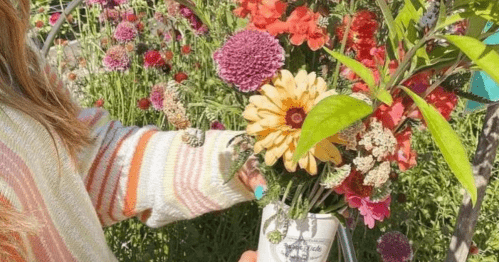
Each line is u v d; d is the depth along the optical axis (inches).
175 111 48.9
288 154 44.7
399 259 73.0
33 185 36.2
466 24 51.4
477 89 54.6
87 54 145.7
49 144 39.3
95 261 43.2
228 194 51.4
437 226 123.2
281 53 45.1
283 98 44.3
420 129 51.4
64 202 40.4
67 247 39.8
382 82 45.9
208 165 50.4
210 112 50.0
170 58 126.3
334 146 44.3
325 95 44.0
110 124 51.4
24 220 33.0
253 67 44.6
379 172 45.6
